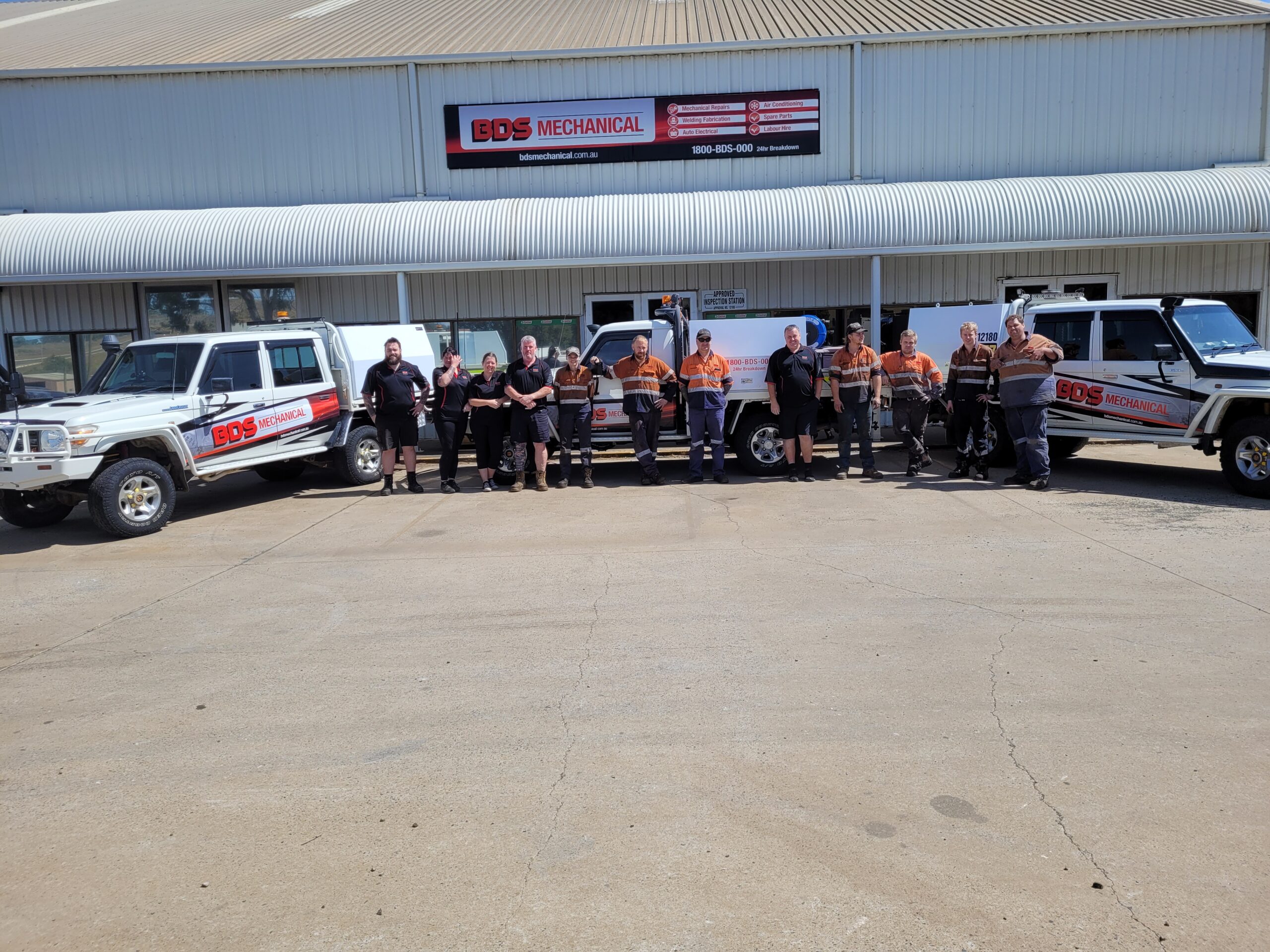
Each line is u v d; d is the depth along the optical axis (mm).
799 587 6434
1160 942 2701
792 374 10531
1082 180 14812
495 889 3055
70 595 6891
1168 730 4074
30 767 4047
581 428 10906
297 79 16703
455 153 16844
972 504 9234
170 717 4539
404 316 14922
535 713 4445
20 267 14852
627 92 16656
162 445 9453
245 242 14836
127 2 26406
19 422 8469
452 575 7082
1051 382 9867
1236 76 16031
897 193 14797
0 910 3021
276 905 3008
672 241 14523
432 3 22891
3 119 16766
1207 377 9523
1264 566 6637
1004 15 17234
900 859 3160
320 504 10609
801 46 16406
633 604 6152
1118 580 6371
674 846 3275
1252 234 14008
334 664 5215
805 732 4152
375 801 3656
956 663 4926
